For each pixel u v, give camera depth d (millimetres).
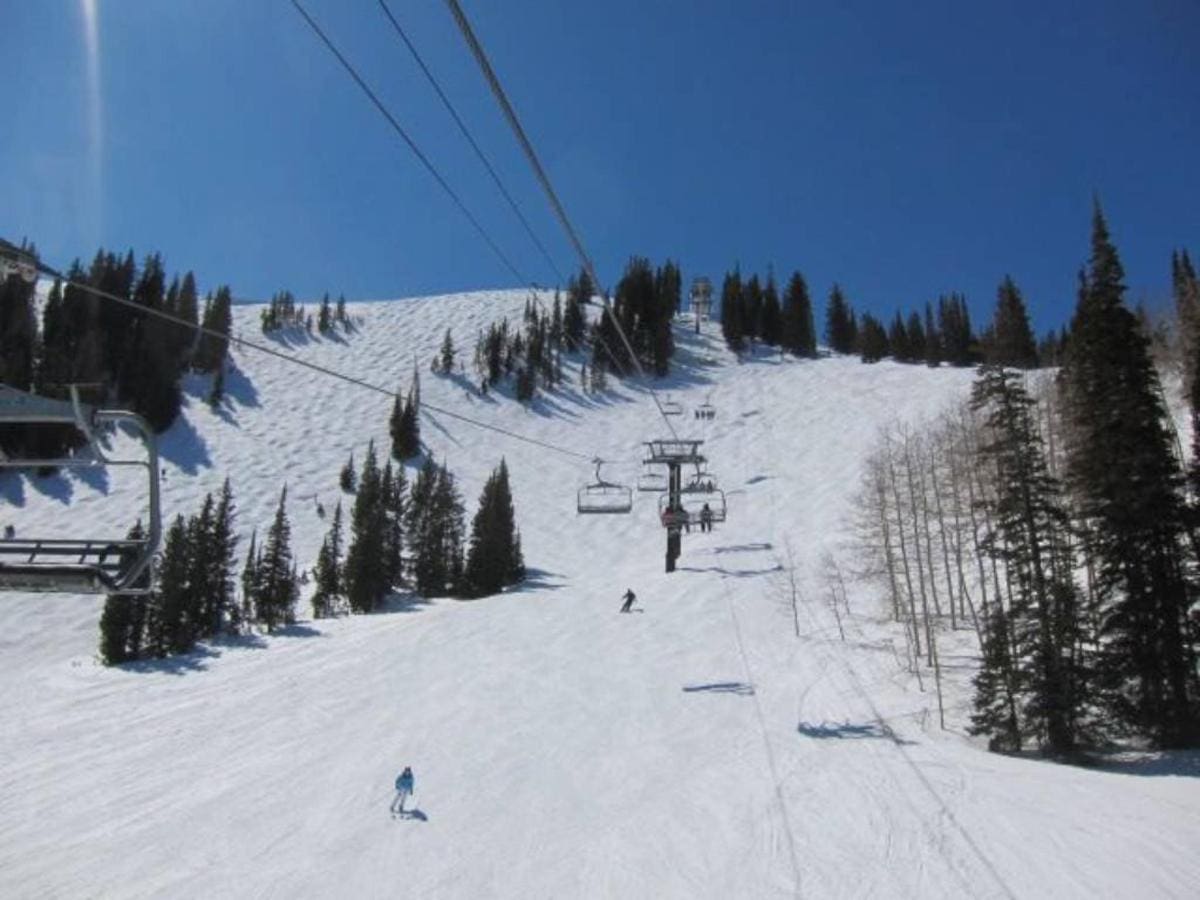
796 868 21047
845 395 117938
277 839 25500
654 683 39281
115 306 125188
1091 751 30078
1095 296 35062
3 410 6246
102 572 6605
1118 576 31922
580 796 27062
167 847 25562
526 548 84500
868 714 34188
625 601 52812
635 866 21984
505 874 22234
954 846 21484
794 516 77062
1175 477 33156
